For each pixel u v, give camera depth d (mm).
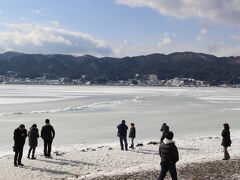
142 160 22000
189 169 17250
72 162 21062
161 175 13141
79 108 73062
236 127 44750
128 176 16094
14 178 17578
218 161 19297
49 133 22297
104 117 55250
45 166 20016
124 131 25250
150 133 38281
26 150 27109
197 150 25438
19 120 50031
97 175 16703
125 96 135375
